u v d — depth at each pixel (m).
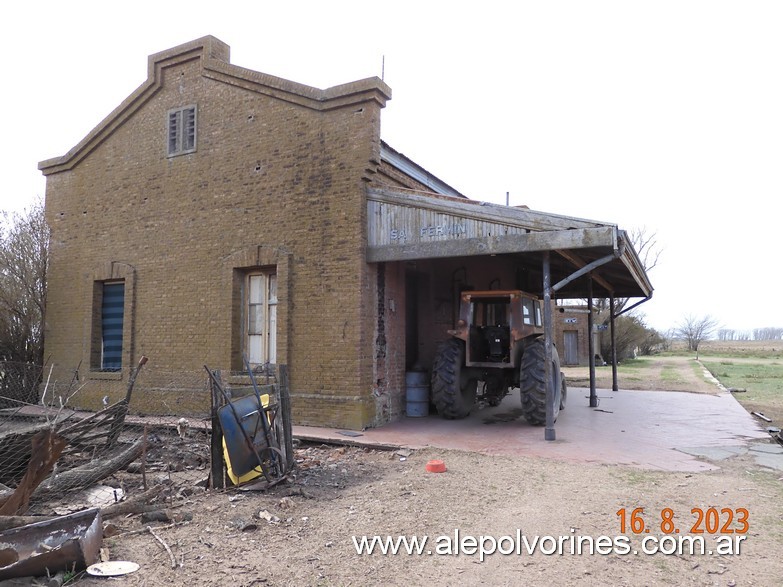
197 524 5.19
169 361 11.55
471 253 9.08
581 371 26.95
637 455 7.78
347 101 9.98
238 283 11.05
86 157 13.20
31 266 14.20
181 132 11.84
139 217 12.28
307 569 4.22
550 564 4.30
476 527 5.07
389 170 11.62
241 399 6.62
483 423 10.36
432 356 12.52
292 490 6.18
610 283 15.03
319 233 10.12
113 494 6.21
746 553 4.46
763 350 57.62
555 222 8.47
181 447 8.63
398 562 4.34
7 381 12.85
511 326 10.45
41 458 5.25
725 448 8.22
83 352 12.77
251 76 10.92
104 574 4.09
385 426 10.01
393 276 10.91
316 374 9.95
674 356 48.34
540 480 6.57
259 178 10.82
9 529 4.62
